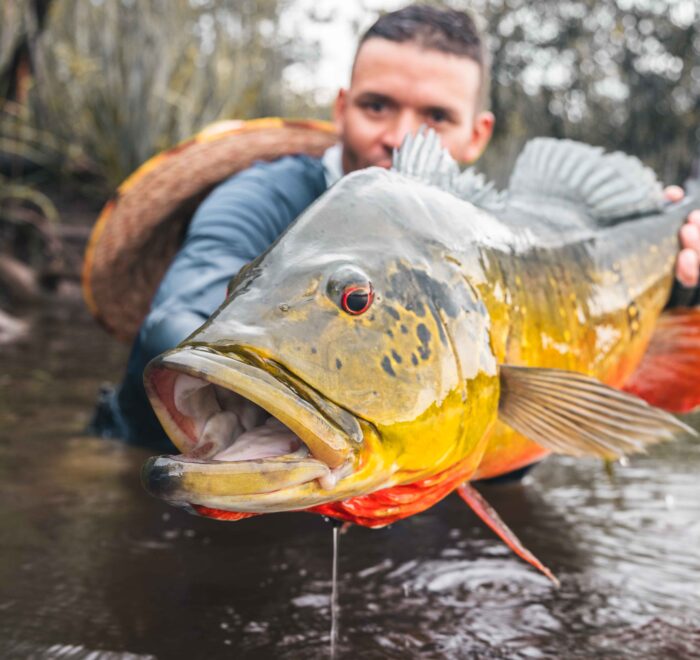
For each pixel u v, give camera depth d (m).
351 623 0.65
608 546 0.82
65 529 0.83
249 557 0.78
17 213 2.80
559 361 0.65
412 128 0.90
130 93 3.11
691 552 0.80
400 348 0.49
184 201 1.21
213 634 0.63
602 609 0.68
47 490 0.94
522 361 0.60
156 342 0.74
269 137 1.17
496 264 0.58
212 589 0.71
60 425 1.22
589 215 0.73
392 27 0.91
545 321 0.63
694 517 0.90
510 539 0.59
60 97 3.15
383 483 0.48
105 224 1.21
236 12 3.73
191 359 0.42
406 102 0.90
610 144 3.64
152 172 1.18
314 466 0.43
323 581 0.73
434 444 0.50
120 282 1.28
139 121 3.10
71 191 3.10
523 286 0.61
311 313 0.47
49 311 2.46
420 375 0.49
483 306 0.55
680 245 0.80
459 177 0.62
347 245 0.50
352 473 0.45
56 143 3.01
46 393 1.42
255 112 3.55
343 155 0.96
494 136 3.62
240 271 0.51
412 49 0.89
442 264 0.53
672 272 0.79
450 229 0.55
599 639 0.63
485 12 3.64
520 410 0.56
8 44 2.71
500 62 3.64
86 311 2.49
